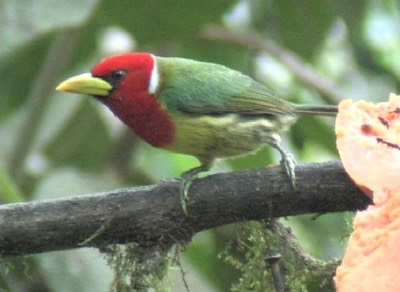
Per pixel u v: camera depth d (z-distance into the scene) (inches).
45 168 466.9
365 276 204.7
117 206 251.0
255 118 347.6
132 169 487.2
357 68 537.6
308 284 293.3
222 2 424.8
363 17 438.3
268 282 273.6
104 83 344.5
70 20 395.5
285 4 477.4
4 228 246.7
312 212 255.3
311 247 432.5
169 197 252.7
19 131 459.8
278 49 485.1
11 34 394.0
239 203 253.4
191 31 432.5
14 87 492.7
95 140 478.0
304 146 483.5
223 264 423.5
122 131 488.4
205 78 346.3
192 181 253.6
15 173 442.3
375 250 208.2
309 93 506.9
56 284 350.3
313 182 249.3
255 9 498.6
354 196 249.1
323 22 474.6
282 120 354.3
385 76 531.8
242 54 499.2
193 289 384.8
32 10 398.6
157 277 261.1
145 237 256.2
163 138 346.6
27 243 249.3
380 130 240.2
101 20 445.7
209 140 343.0
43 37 466.6
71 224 249.3
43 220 247.9
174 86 343.3
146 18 426.3
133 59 344.8
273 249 273.0
